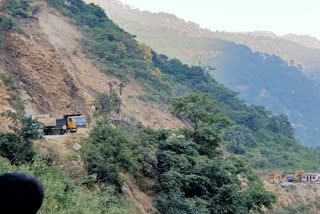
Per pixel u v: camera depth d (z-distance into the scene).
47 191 29.31
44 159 38.34
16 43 106.19
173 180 52.91
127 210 40.66
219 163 57.91
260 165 147.88
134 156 51.88
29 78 100.25
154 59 194.38
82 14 181.25
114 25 190.50
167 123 130.62
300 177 135.12
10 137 37.06
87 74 134.12
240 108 196.62
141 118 126.31
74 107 104.88
